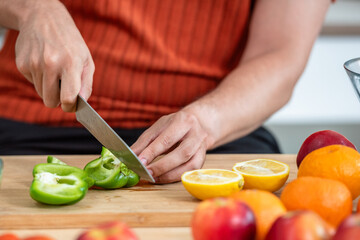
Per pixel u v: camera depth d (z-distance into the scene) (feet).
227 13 4.19
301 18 4.10
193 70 4.10
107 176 2.84
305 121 8.01
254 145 4.12
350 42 7.63
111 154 2.92
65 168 2.76
